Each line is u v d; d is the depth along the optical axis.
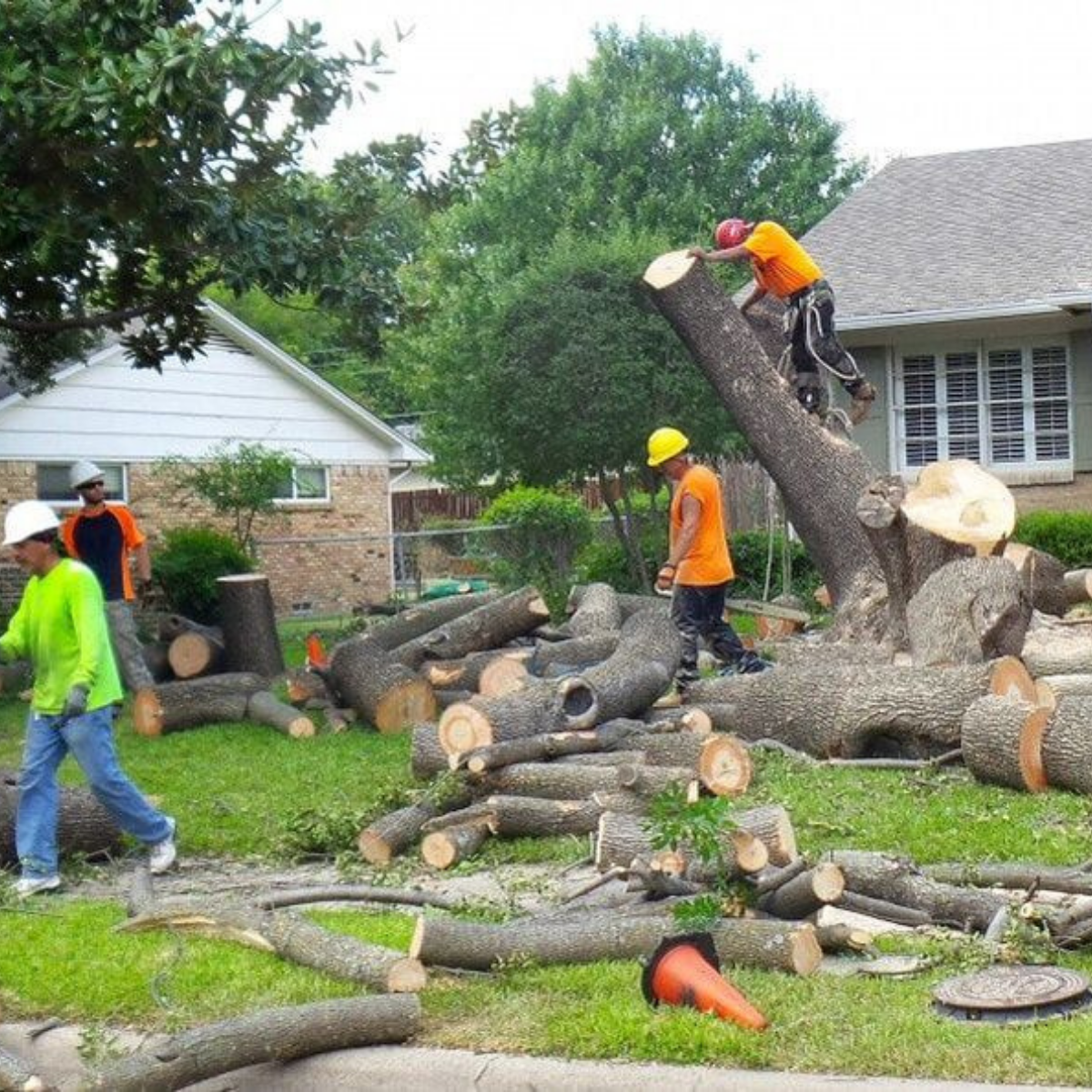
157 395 27.77
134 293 18.86
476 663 14.30
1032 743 9.40
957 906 6.90
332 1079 5.89
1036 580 15.68
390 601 26.59
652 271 14.73
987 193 26.86
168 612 21.09
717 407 23.69
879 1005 5.88
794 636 16.36
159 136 14.45
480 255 46.94
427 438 38.06
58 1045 6.41
